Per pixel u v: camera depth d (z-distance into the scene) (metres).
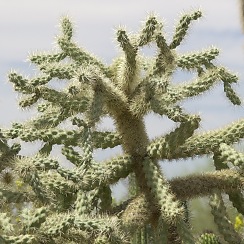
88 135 5.00
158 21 5.45
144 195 5.20
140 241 5.96
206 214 7.05
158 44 5.43
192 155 5.38
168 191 5.13
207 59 5.72
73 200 5.27
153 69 5.52
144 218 5.07
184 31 5.52
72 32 5.89
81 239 4.68
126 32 5.40
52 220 4.61
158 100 5.18
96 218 4.67
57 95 5.40
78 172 4.98
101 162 5.29
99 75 5.19
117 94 5.34
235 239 5.27
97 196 5.30
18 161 4.96
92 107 5.11
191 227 6.10
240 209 5.53
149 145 5.36
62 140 5.32
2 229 4.47
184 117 5.09
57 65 5.52
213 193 5.37
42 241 4.55
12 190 5.11
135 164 5.36
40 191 4.89
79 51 5.82
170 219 4.87
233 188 5.44
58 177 5.27
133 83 5.57
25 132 5.25
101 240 4.54
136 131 5.43
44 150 5.38
